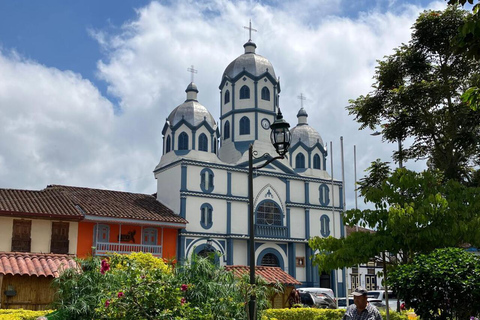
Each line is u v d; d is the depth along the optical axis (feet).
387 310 53.88
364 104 67.97
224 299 45.11
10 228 104.58
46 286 69.10
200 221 135.64
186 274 45.88
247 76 158.51
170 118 148.77
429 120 65.62
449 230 50.52
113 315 38.63
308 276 149.18
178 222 128.57
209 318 41.55
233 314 45.06
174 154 143.33
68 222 111.75
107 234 120.57
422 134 66.80
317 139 166.30
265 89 159.22
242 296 46.70
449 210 50.34
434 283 39.75
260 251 143.64
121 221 119.55
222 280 47.39
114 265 47.60
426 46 64.95
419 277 40.52
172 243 130.41
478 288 38.04
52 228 109.50
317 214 155.84
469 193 52.39
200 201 136.77
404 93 63.77
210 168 140.67
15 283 67.82
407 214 49.85
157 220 125.18
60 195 121.08
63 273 46.78
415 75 66.80
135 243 124.88
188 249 131.95
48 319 42.45
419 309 41.22
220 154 158.20
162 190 142.72
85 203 120.26
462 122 63.10
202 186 138.31
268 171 149.07
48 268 70.28
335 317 66.90
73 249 110.83
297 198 153.89
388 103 67.05
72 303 43.32
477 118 62.18
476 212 51.03
